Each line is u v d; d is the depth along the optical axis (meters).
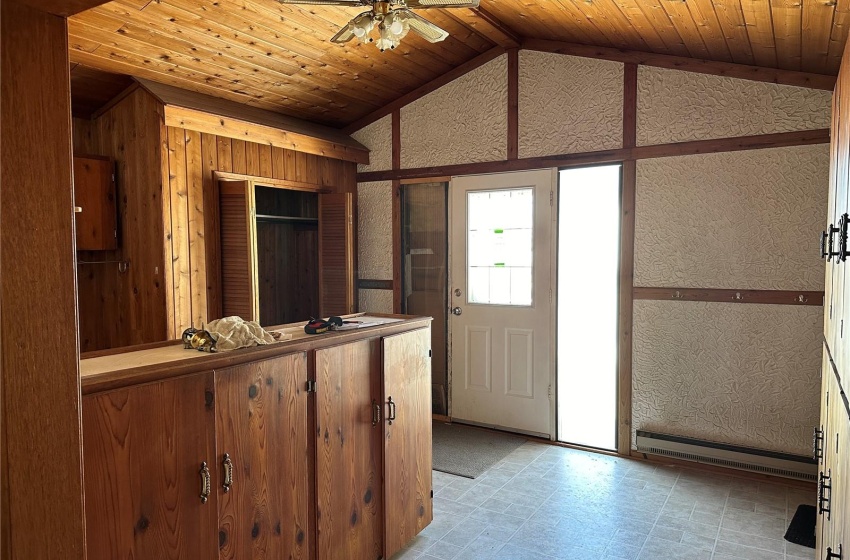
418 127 5.11
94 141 4.06
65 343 1.19
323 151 4.88
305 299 5.80
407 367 2.83
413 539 2.96
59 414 1.18
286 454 2.14
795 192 3.61
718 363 3.88
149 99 3.77
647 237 4.09
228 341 1.98
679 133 3.95
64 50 1.18
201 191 4.03
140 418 1.63
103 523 1.54
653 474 3.84
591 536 2.99
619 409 4.22
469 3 2.47
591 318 6.61
